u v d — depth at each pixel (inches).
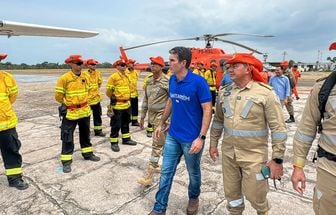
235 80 88.4
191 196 116.2
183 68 103.1
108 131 270.4
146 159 189.3
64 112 165.8
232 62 86.7
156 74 154.6
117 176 160.2
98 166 175.5
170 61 102.6
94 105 243.0
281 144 85.0
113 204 129.0
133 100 289.9
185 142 106.5
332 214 67.2
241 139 88.9
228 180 96.7
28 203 129.7
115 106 203.8
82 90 170.7
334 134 64.7
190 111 104.7
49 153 199.8
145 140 236.8
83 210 123.8
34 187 145.9
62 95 164.7
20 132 261.4
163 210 110.4
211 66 370.6
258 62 87.2
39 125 291.6
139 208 125.6
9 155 142.9
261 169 88.2
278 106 85.5
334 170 64.6
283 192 139.4
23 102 466.9
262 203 92.4
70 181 153.3
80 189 143.8
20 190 142.3
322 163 67.1
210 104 103.2
